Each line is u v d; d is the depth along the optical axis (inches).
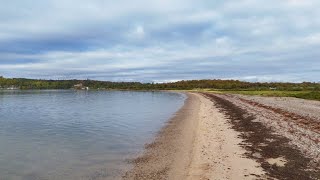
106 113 1899.6
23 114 1876.2
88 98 4148.6
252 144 852.6
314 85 7135.8
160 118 1566.2
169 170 646.5
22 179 605.0
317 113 1534.2
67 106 2564.0
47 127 1290.6
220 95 4394.7
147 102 3105.3
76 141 970.1
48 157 768.9
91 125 1337.4
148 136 1043.9
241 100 2891.2
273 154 732.7
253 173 595.2
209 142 893.8
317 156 709.9
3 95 5157.5
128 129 1206.3
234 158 707.4
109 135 1073.5
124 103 2957.7
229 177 577.0
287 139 899.4
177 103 2856.8
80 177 613.3
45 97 4441.4
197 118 1499.8
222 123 1298.0
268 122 1261.1
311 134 973.2
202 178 578.6
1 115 1820.9
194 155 751.7
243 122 1305.4
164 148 853.8
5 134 1112.8
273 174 587.8
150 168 666.2
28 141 976.9
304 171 603.8
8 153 812.6
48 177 615.8
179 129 1172.5
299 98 3011.8
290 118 1396.4
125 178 603.8
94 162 721.0
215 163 672.4
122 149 853.2
